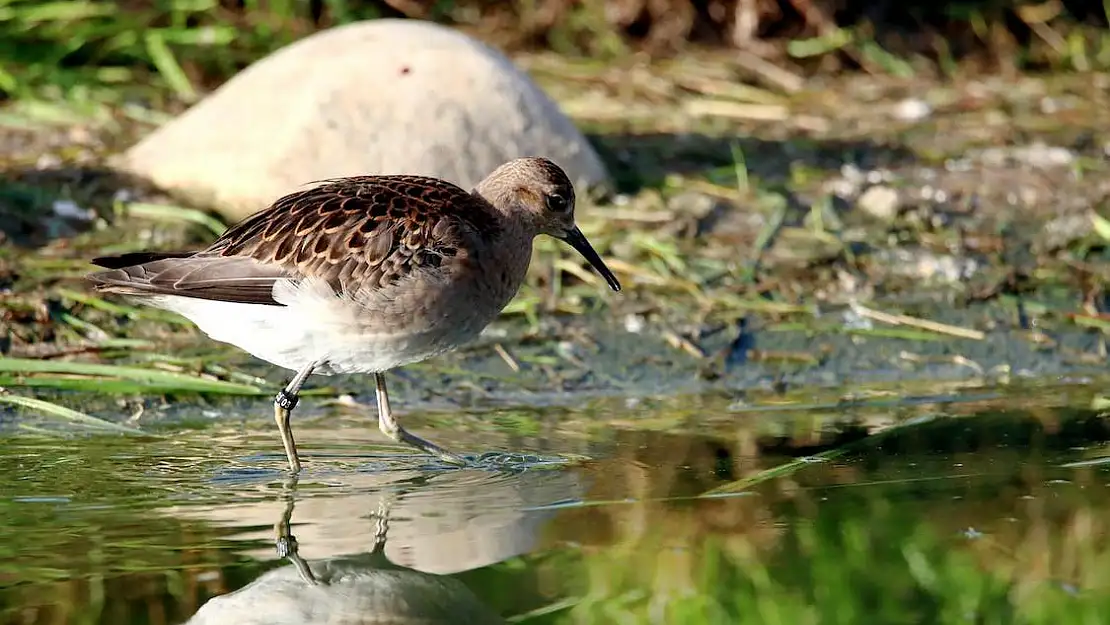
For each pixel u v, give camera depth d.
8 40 17.06
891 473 10.03
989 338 12.90
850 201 14.91
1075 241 14.16
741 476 9.97
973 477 9.94
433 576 8.33
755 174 15.51
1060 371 12.52
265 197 13.88
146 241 13.50
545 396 11.93
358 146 13.90
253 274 9.70
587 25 19.12
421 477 9.94
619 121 17.00
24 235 13.57
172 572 8.24
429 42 14.56
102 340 12.24
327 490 9.64
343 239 9.73
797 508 9.38
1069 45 19.33
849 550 8.76
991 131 16.77
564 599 8.10
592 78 18.22
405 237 9.80
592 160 14.84
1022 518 9.22
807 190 15.15
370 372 10.34
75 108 16.38
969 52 19.41
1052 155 15.87
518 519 9.15
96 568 8.25
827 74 18.91
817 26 19.27
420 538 8.84
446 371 12.21
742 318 13.05
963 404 11.66
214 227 13.71
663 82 18.16
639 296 13.29
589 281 13.46
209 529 8.90
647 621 7.87
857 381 12.34
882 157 15.99
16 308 12.39
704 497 9.56
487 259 10.23
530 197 10.66
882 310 13.23
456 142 13.98
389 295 9.76
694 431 11.01
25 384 11.23
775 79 18.56
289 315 9.75
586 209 14.51
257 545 8.66
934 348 12.77
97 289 9.87
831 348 12.74
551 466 10.18
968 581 8.47
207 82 17.62
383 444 10.68
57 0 17.45
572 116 17.11
